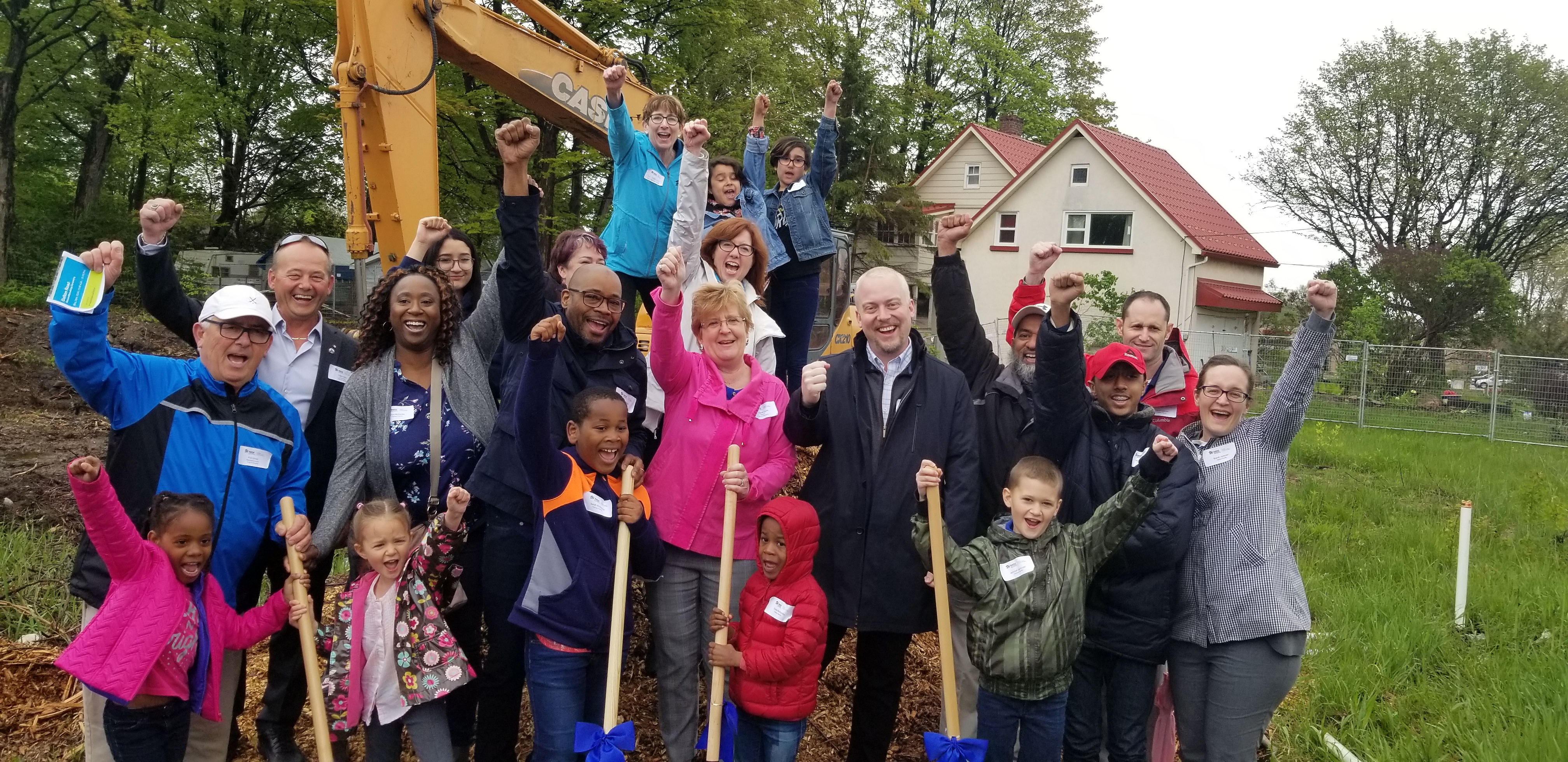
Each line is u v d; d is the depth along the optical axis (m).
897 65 35.81
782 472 3.72
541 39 7.18
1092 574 3.49
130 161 23.45
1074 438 3.74
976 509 3.69
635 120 7.80
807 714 3.48
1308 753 4.61
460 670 3.28
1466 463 13.22
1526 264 35.88
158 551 3.02
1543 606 6.29
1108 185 25.91
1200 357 24.08
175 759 3.14
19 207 22.48
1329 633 5.90
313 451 3.67
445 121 17.31
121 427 3.21
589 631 3.30
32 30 19.47
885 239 29.09
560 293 4.14
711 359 3.76
